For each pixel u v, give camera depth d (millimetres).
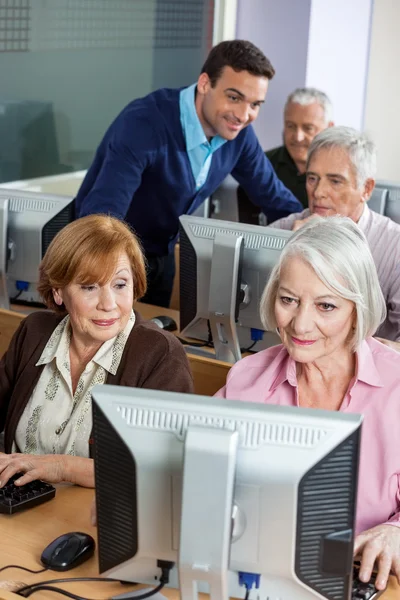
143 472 1441
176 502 1438
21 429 2225
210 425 1404
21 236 3193
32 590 1596
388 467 1841
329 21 5531
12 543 1770
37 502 1923
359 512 1853
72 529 1835
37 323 2281
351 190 3289
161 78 5133
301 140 4512
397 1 5918
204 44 5430
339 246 1764
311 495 1392
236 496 1411
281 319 1826
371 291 1802
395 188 3537
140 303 3637
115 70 4785
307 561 1426
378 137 6254
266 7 5449
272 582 1472
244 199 4070
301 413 1392
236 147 3811
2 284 3252
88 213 3465
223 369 2803
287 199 4066
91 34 4578
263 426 1392
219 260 2762
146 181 3654
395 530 1709
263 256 2730
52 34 4363
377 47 6059
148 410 1442
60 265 2062
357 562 1708
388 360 1915
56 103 4469
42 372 2232
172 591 1605
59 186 4570
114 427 1458
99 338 2121
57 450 2189
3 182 4270
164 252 3879
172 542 1466
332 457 1377
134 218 3750
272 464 1386
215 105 3500
